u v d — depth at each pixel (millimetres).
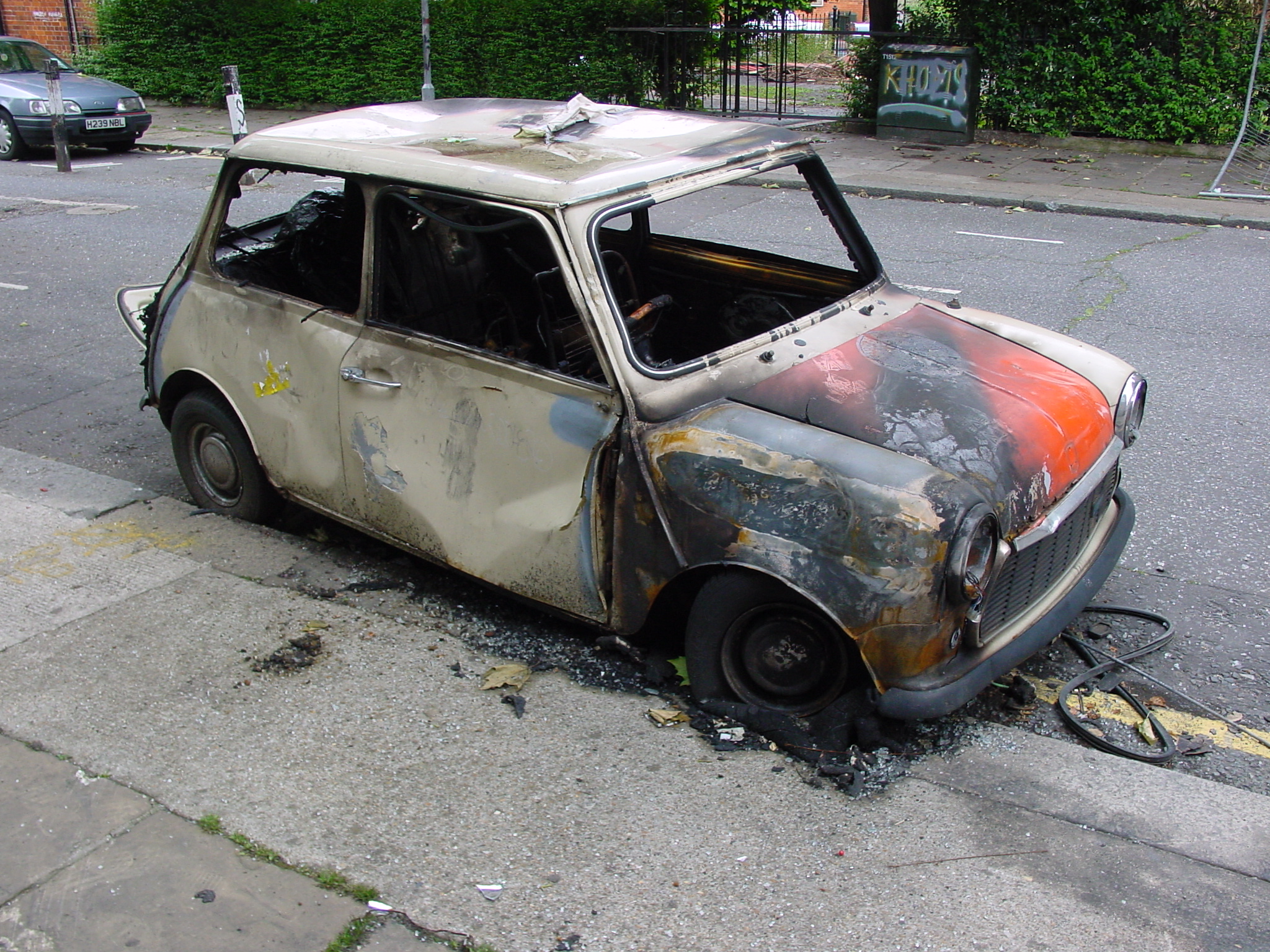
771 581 3297
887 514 3059
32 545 4789
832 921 2773
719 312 4875
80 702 3676
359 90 19578
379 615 4250
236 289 4520
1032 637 3434
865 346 3932
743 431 3342
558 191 3518
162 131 18219
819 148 16094
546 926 2760
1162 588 4570
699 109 18750
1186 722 3689
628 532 3508
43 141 15453
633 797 3227
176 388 4930
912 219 11719
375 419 4062
